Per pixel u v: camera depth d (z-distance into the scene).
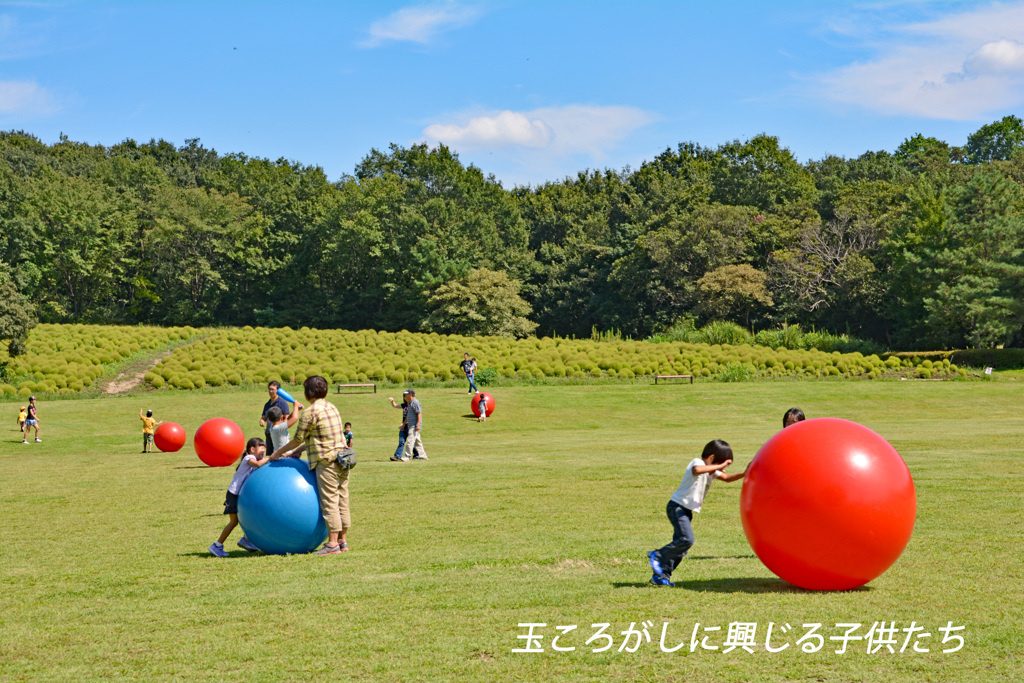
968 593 6.75
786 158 90.62
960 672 5.01
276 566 8.27
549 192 106.50
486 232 86.56
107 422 31.45
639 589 7.09
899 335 62.59
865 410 33.88
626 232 85.19
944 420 29.86
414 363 45.66
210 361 46.03
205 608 6.73
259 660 5.43
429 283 75.44
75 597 7.26
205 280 84.81
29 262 72.06
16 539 10.29
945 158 87.38
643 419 32.28
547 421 31.72
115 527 11.12
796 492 6.62
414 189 88.12
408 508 12.14
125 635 6.06
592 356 48.91
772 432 26.80
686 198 81.69
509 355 50.31
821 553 6.61
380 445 24.36
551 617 6.25
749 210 75.38
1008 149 111.44
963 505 11.32
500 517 11.27
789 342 58.00
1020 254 50.91
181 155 127.00
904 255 57.62
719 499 12.73
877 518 6.50
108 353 47.53
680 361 48.22
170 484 15.88
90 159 102.38
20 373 42.44
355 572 7.91
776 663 5.21
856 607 6.38
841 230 70.75
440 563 8.29
